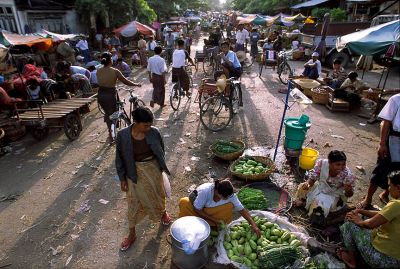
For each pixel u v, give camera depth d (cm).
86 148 616
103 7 1889
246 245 329
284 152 575
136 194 330
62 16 1858
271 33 2145
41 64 1322
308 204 394
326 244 343
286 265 307
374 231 298
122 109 642
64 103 697
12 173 527
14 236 379
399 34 681
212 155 571
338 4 2438
